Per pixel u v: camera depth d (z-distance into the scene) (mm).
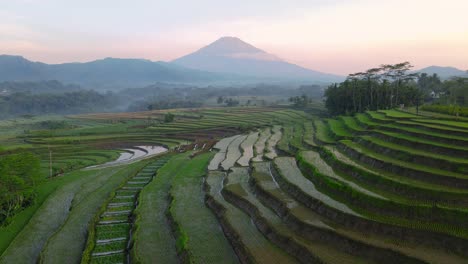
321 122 123875
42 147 114062
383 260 30812
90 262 37375
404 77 130625
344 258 32094
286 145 90000
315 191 46719
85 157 104125
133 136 135000
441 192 38094
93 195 62031
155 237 42750
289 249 35719
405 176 45562
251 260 34156
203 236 41906
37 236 46969
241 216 46031
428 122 68312
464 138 53344
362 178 48031
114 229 46094
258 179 56969
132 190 64562
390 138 60281
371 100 125000
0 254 42812
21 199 55469
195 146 112688
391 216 37000
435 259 29125
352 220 37156
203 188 61969
